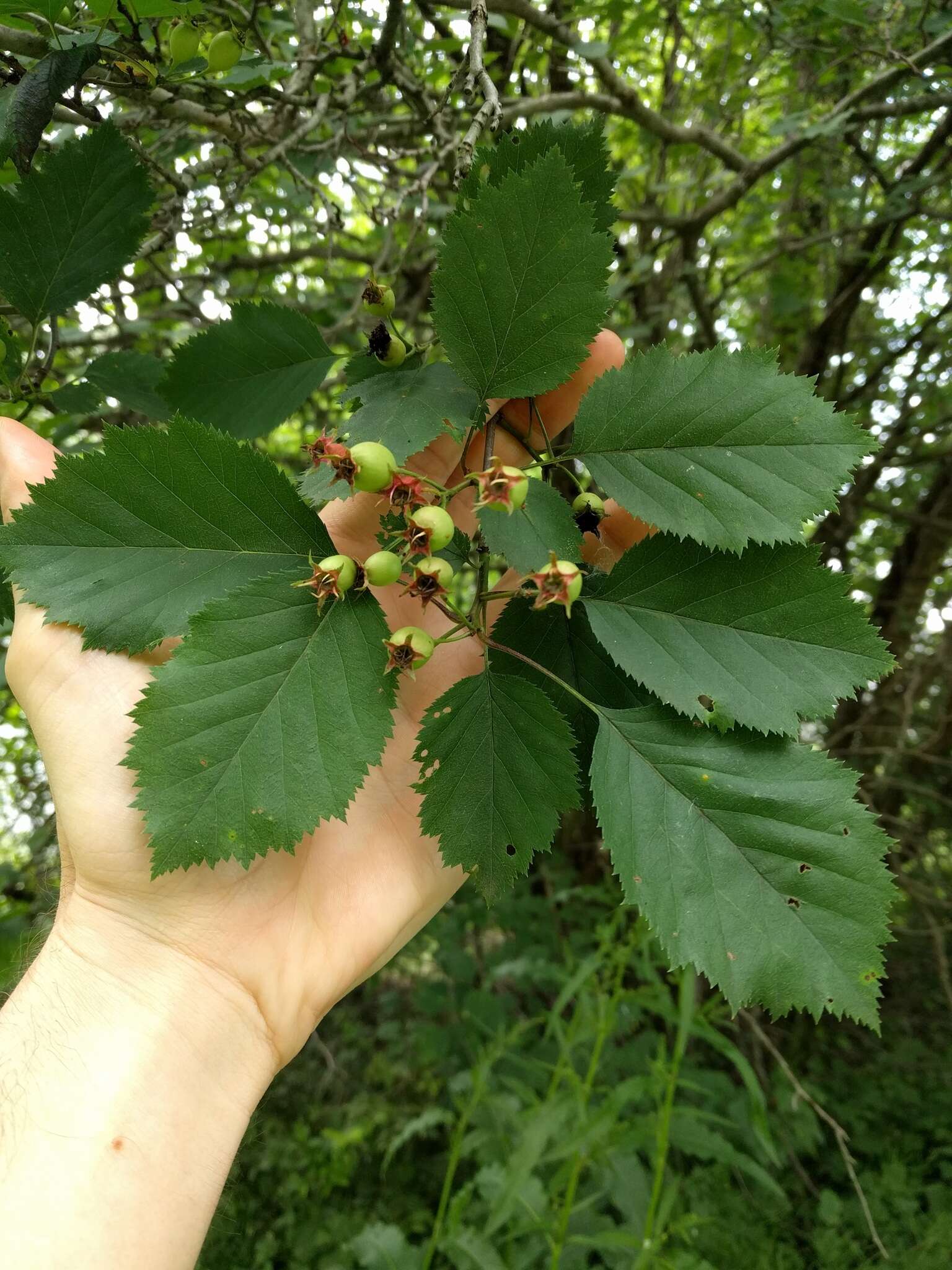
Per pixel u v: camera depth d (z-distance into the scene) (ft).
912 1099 2.43
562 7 1.58
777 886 0.67
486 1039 2.18
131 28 0.77
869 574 3.24
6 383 0.84
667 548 0.71
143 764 0.61
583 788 0.78
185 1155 0.78
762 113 2.40
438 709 0.70
